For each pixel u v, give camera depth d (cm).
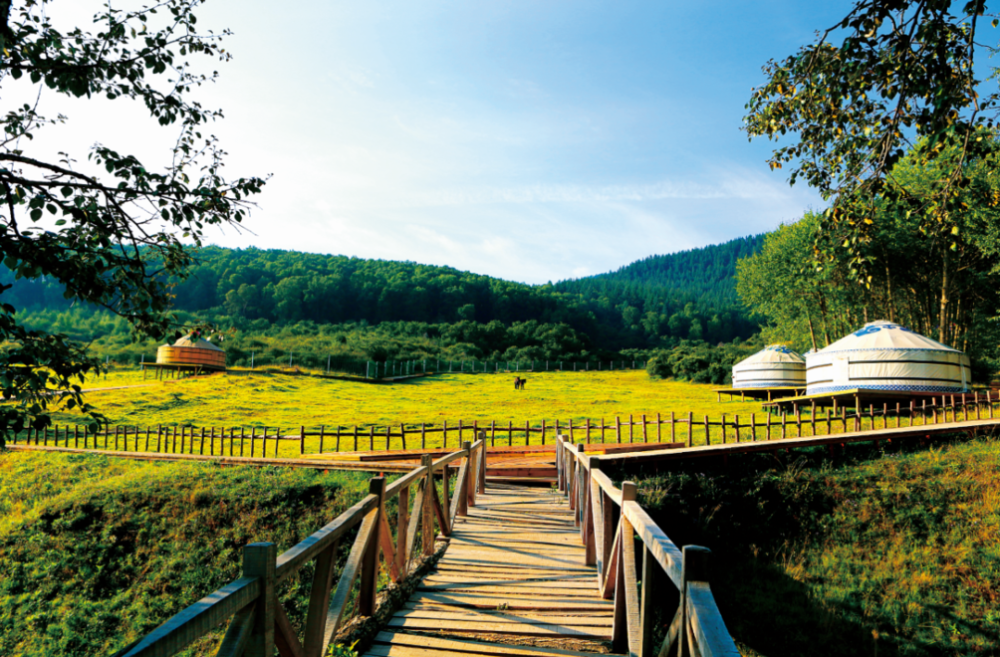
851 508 1169
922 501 1156
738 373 3706
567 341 10675
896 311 3609
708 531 1136
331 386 4706
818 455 1432
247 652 262
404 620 521
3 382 466
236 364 5866
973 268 2844
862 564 1012
